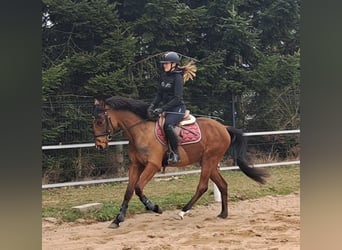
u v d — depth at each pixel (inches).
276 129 460.4
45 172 366.0
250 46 450.0
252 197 294.7
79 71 395.9
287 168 412.8
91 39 419.5
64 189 328.5
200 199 283.1
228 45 452.8
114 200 281.9
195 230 211.3
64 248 178.1
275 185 327.3
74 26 407.2
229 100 454.6
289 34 478.6
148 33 424.8
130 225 224.5
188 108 437.1
